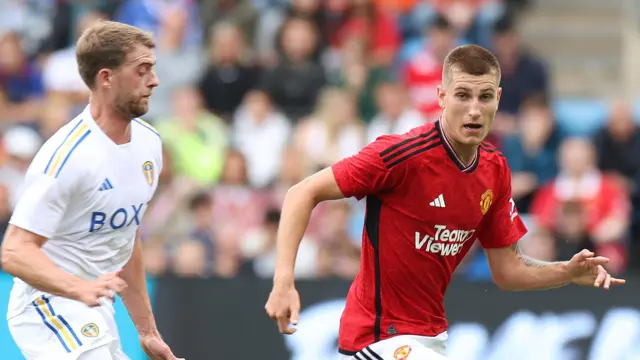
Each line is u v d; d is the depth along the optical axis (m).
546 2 56.59
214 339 29.45
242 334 29.48
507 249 18.72
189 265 32.84
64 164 16.81
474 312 29.62
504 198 18.20
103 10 43.84
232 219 34.44
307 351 29.33
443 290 18.09
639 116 46.09
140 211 18.05
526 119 38.72
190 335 29.42
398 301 17.70
